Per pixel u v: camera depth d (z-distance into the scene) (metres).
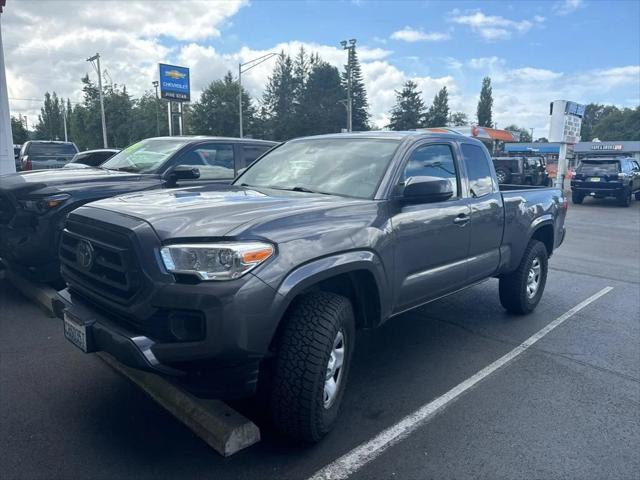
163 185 6.23
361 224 3.35
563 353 4.76
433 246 4.03
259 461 2.96
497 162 25.06
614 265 9.00
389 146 4.05
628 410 3.70
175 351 2.63
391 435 3.29
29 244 5.20
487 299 6.53
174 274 2.65
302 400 2.91
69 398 3.58
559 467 2.99
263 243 2.76
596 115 145.62
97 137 76.00
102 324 2.90
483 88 107.12
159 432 3.20
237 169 7.18
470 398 3.83
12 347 4.41
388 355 4.62
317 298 3.08
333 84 86.38
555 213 6.07
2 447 3.00
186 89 53.16
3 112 10.05
